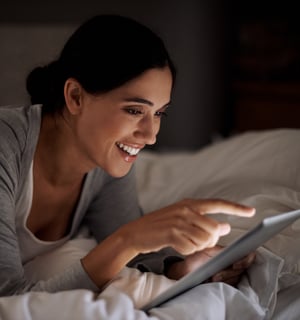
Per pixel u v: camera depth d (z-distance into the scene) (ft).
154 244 3.15
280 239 3.96
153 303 3.28
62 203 4.25
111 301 3.09
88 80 3.48
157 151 9.83
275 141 5.17
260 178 4.91
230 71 9.94
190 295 3.37
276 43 9.04
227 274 3.77
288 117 8.82
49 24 8.55
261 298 3.68
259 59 9.25
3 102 8.39
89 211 4.64
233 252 3.07
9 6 8.55
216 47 9.79
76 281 3.32
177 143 9.91
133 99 3.40
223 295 3.43
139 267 4.07
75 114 3.61
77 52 3.58
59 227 4.39
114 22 3.55
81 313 2.97
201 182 5.39
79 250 4.23
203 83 9.82
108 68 3.40
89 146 3.63
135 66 3.37
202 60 9.74
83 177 4.22
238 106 9.59
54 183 4.06
